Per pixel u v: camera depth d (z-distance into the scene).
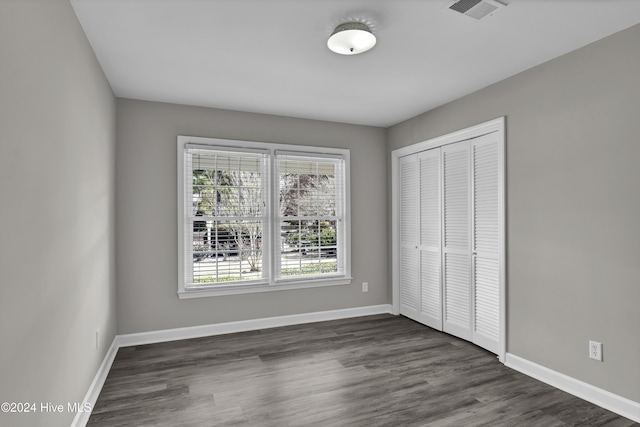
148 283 3.59
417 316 4.27
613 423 2.21
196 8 2.05
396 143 4.54
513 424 2.21
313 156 4.26
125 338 3.49
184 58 2.69
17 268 1.32
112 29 2.26
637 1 1.98
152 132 3.61
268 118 4.09
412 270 4.35
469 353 3.31
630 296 2.26
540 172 2.80
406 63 2.80
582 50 2.53
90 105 2.42
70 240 1.95
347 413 2.34
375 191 4.64
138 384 2.72
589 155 2.48
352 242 4.50
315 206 4.32
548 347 2.75
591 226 2.46
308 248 4.28
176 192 3.69
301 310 4.23
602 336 2.41
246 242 3.97
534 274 2.85
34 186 1.47
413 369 2.99
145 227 3.58
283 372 2.93
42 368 1.56
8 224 1.25
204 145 3.77
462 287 3.64
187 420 2.25
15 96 1.29
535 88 2.85
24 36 1.36
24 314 1.38
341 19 2.18
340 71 2.95
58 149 1.76
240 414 2.32
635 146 2.24
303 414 2.32
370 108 3.91
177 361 3.14
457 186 3.67
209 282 3.80
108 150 3.06
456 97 3.58
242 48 2.54
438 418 2.28
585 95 2.50
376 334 3.84
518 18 2.17
